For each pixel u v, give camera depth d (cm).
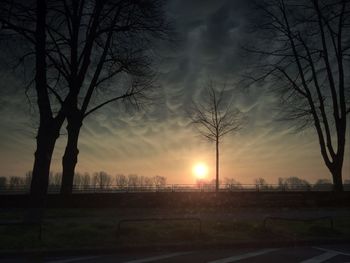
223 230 1506
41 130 1714
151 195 2594
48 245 1223
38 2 1752
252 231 1494
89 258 1131
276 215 2161
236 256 1157
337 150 3069
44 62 1745
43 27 1755
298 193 2752
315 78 3139
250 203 2642
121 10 2130
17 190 3394
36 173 1673
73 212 2205
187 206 2581
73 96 1830
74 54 1906
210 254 1195
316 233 1488
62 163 2669
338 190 3005
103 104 2781
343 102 3061
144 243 1273
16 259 1118
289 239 1375
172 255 1178
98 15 1975
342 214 2248
